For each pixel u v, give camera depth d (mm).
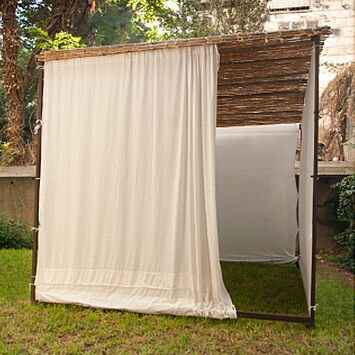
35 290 3854
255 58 3975
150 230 3629
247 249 6520
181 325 3322
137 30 12492
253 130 6484
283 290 4609
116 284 3684
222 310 3387
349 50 9828
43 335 3127
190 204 3541
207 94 3547
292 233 6336
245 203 6520
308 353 2836
